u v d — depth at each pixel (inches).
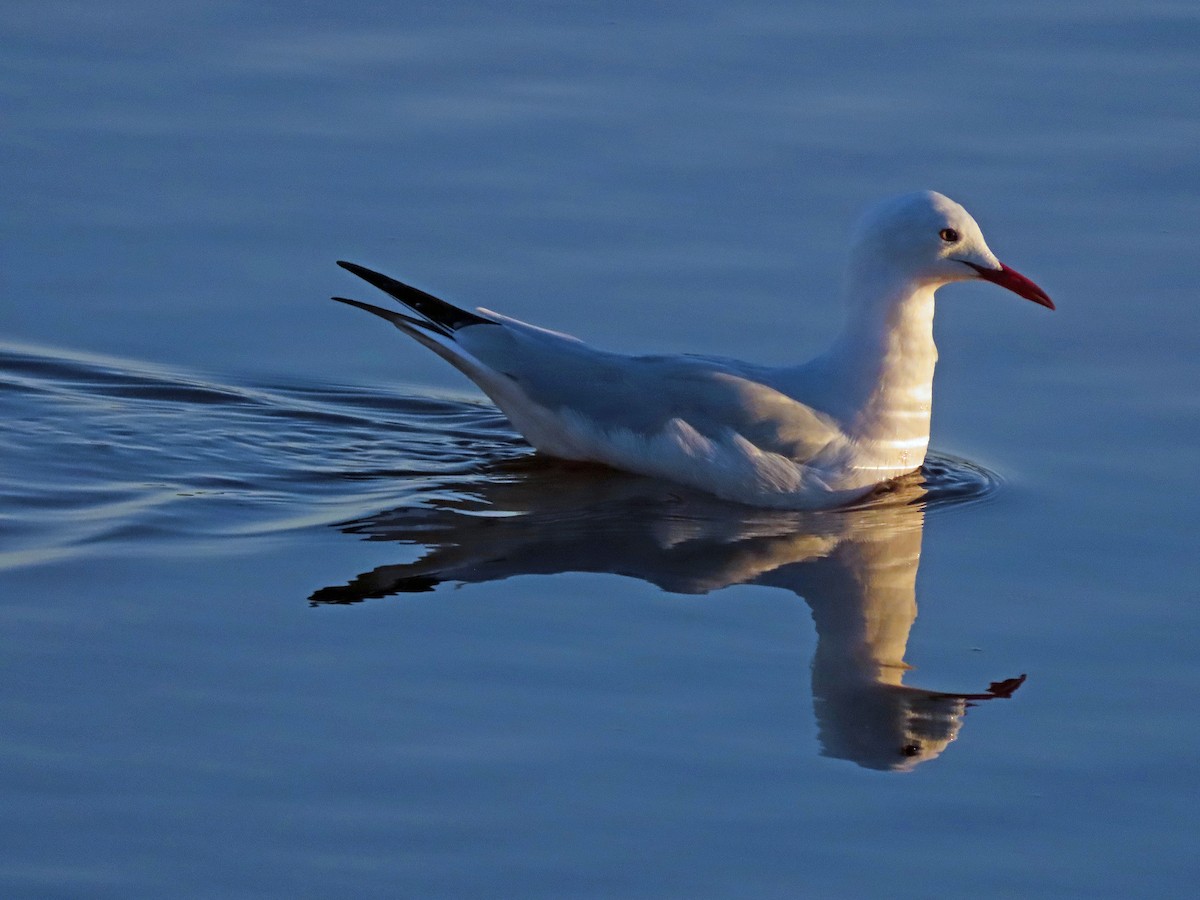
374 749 410.9
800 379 596.4
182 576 498.9
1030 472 592.4
